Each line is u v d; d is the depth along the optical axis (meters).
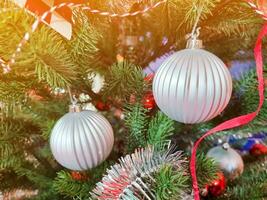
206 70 0.23
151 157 0.26
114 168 0.27
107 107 0.33
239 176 0.33
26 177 0.36
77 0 0.29
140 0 0.32
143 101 0.31
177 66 0.24
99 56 0.34
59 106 0.33
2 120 0.34
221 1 0.30
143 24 0.35
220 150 0.32
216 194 0.31
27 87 0.32
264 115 0.33
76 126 0.27
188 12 0.28
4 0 0.27
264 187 0.32
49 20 0.27
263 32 0.23
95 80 0.34
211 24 0.31
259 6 0.25
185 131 0.34
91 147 0.27
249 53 0.36
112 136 0.28
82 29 0.28
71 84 0.29
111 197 0.25
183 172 0.25
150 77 0.32
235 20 0.30
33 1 0.26
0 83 0.31
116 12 0.33
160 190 0.23
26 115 0.34
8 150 0.33
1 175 0.36
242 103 0.33
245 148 0.39
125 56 0.35
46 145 0.37
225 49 0.36
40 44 0.26
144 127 0.31
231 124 0.23
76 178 0.31
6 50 0.27
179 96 0.23
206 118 0.25
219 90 0.24
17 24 0.26
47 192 0.35
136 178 0.25
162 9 0.31
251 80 0.33
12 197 0.36
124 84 0.30
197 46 0.25
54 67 0.26
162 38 0.34
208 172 0.28
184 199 0.25
